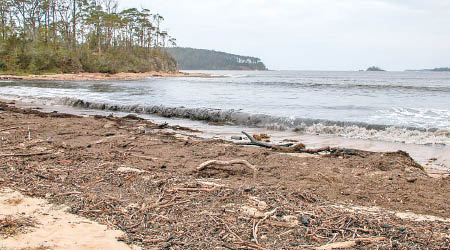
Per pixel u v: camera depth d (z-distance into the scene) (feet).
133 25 331.57
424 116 43.75
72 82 127.34
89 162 18.58
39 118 36.04
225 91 94.17
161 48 370.94
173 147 23.68
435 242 10.50
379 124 34.58
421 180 16.70
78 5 258.57
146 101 60.08
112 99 62.49
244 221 11.74
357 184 16.11
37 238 10.29
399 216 12.61
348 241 10.47
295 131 36.01
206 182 15.75
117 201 13.25
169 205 12.90
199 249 9.90
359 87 118.62
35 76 152.46
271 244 10.26
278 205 13.15
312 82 164.55
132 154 21.01
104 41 285.02
